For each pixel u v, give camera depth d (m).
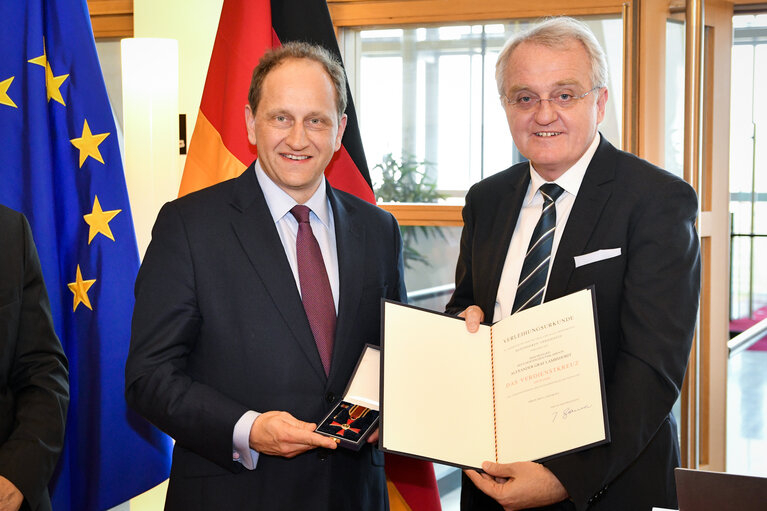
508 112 1.65
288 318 1.55
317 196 1.71
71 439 2.12
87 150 2.13
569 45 1.57
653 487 1.57
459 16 3.30
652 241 1.51
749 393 4.98
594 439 1.34
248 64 2.23
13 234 1.70
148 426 2.19
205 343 1.55
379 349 1.64
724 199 3.21
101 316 2.11
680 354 1.47
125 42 2.58
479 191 1.90
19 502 1.51
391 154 3.53
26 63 2.05
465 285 1.91
